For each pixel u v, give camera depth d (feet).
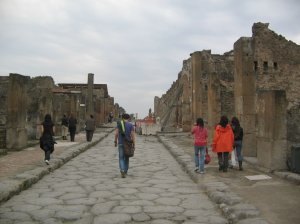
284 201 27.07
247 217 23.18
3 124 83.15
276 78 60.90
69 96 106.63
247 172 40.40
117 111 302.86
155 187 34.86
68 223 23.50
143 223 23.48
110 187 34.71
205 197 30.58
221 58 86.99
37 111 85.25
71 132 80.43
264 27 61.46
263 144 41.65
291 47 61.93
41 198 29.91
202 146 40.06
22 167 42.14
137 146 79.36
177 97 135.74
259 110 43.06
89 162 52.65
